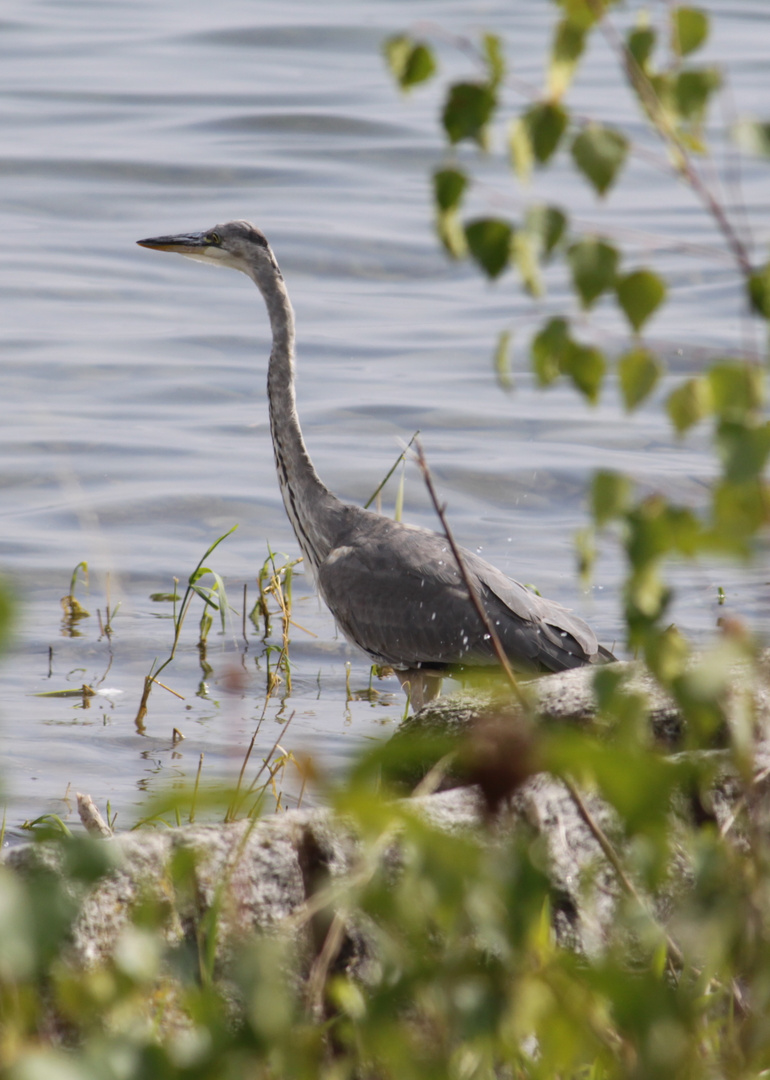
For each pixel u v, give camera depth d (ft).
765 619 43.80
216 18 141.69
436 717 21.34
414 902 10.04
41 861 10.53
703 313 79.77
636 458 62.39
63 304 80.18
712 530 10.30
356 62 128.57
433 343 76.79
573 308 81.66
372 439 63.87
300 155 104.68
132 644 44.29
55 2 149.18
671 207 98.48
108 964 13.73
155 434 63.77
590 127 10.58
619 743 11.38
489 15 145.07
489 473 60.44
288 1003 11.21
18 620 7.95
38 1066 8.36
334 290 84.69
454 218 11.02
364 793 8.94
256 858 15.07
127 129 108.78
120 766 34.47
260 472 60.08
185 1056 9.56
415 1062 10.03
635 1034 9.81
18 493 57.57
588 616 47.19
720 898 11.78
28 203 95.04
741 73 127.85
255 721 38.32
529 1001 10.06
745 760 11.49
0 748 35.42
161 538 53.83
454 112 11.08
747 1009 14.70
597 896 15.97
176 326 78.23
